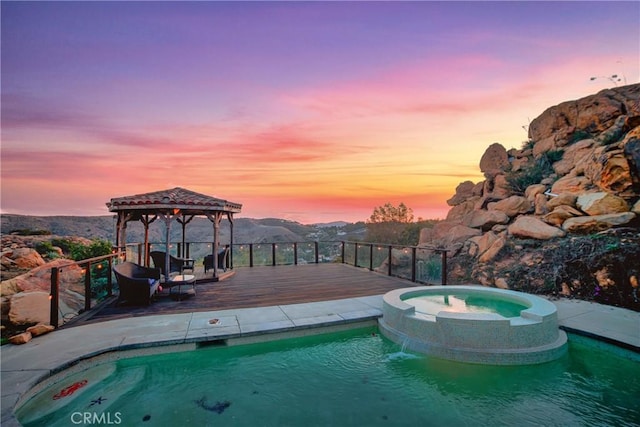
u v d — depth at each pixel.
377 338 5.06
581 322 4.93
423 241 13.39
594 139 10.35
